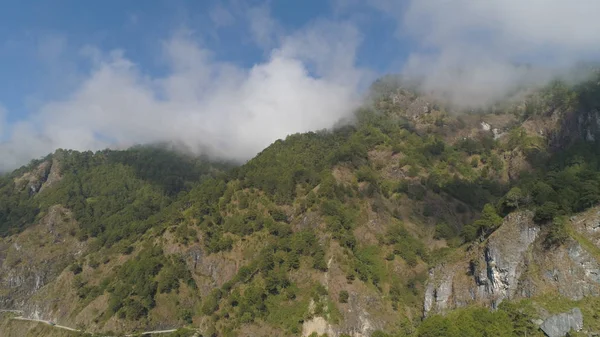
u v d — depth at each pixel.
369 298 184.38
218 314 198.38
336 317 177.50
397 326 177.50
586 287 134.75
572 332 123.62
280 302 189.25
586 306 130.62
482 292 155.62
